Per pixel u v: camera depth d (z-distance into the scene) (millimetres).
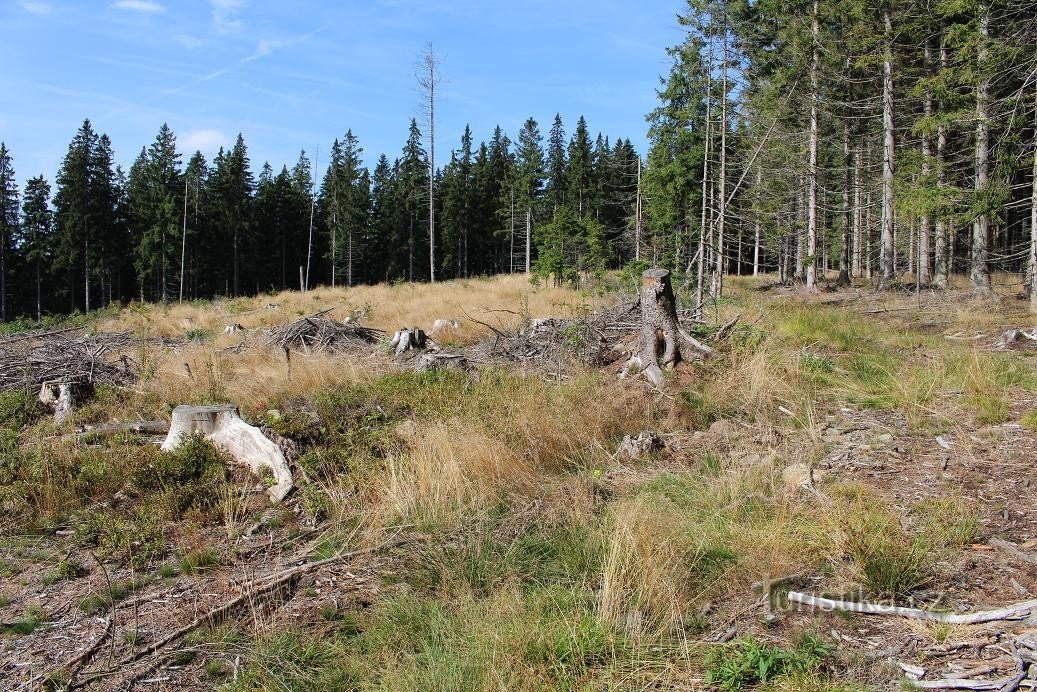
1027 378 7332
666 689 2959
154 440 6680
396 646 3447
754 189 20953
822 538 4047
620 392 7125
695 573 3885
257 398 7930
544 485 5344
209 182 49875
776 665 2996
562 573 4051
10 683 3264
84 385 8562
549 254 25969
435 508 4914
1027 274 15961
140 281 47844
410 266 56094
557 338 9312
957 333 11195
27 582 4273
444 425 6180
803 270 30719
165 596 4066
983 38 15219
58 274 48656
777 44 21031
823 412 6660
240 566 4422
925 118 16766
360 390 7848
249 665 3338
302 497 5273
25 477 5605
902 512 4426
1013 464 5066
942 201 15586
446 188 62156
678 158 21438
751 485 4973
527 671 3062
